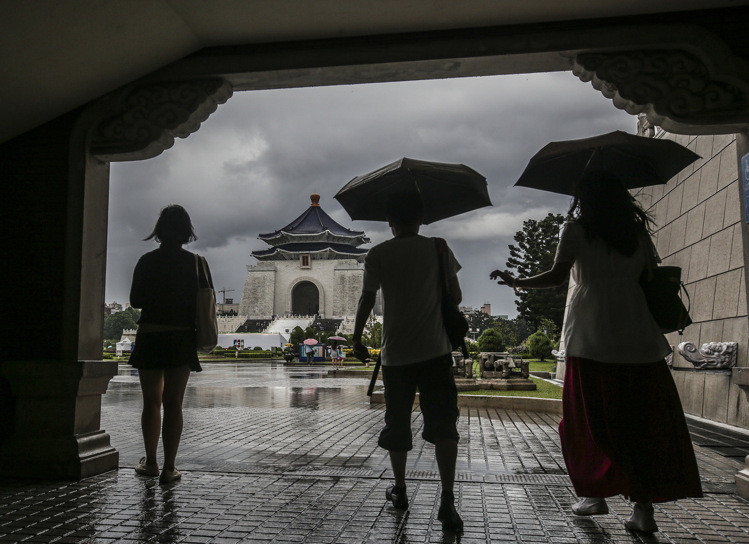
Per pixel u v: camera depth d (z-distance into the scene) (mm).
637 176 4629
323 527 3545
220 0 4418
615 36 4539
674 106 4480
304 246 87062
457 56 4773
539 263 46625
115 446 6516
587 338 3498
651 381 3398
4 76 4492
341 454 5961
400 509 3900
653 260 3621
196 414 9828
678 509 3963
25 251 5184
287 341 69625
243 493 4340
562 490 4418
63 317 5062
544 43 4645
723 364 8438
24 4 3922
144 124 5141
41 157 5254
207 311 4918
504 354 14953
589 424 3422
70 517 3758
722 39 4469
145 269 4859
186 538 3361
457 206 4898
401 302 3777
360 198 4793
